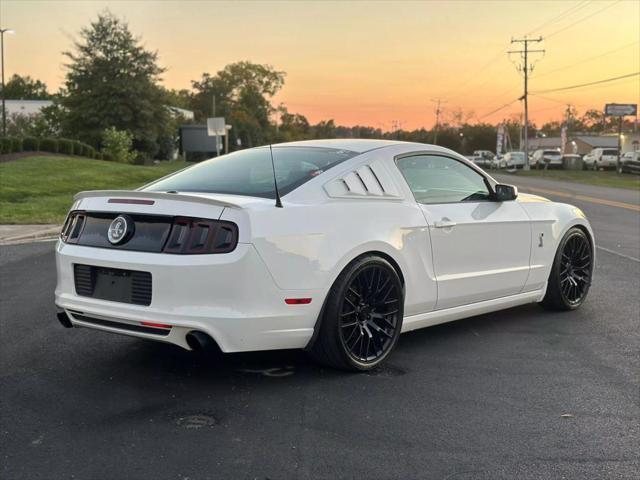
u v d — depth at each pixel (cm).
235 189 435
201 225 383
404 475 306
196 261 376
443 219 491
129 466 310
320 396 402
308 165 456
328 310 416
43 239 1195
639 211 1859
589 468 317
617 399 408
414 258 467
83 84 5244
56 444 333
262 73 12244
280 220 394
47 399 394
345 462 318
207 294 376
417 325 488
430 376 443
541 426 365
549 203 614
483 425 365
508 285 554
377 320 451
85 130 5250
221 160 513
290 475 304
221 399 395
